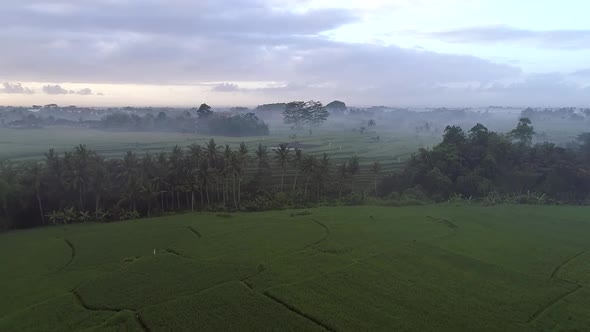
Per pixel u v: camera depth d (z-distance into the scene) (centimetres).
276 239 6391
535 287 4678
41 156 13300
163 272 5088
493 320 3922
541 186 10219
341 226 7100
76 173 8612
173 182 9231
